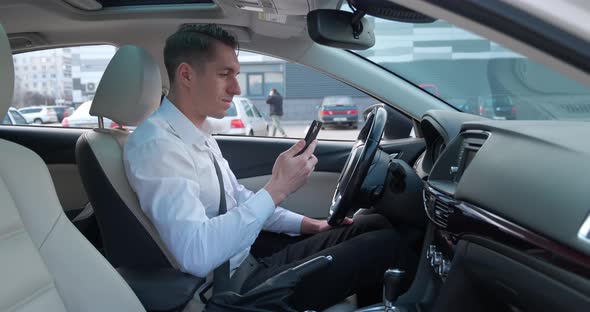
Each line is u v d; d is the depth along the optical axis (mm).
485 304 1246
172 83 1601
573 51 625
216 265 1419
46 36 2529
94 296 1165
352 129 3111
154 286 1358
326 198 2730
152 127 1519
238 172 2719
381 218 1958
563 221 889
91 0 2191
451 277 1276
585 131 1087
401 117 2439
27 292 1022
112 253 1523
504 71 2262
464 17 669
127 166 1482
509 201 1057
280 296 1336
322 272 1663
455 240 1366
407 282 1841
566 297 900
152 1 2311
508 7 645
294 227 1982
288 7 2008
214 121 2693
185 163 1497
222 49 1547
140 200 1460
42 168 1178
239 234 1437
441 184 1552
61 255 1138
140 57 1620
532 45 646
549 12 633
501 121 1482
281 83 17391
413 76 2404
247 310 1303
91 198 1510
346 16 1456
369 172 1829
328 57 2398
